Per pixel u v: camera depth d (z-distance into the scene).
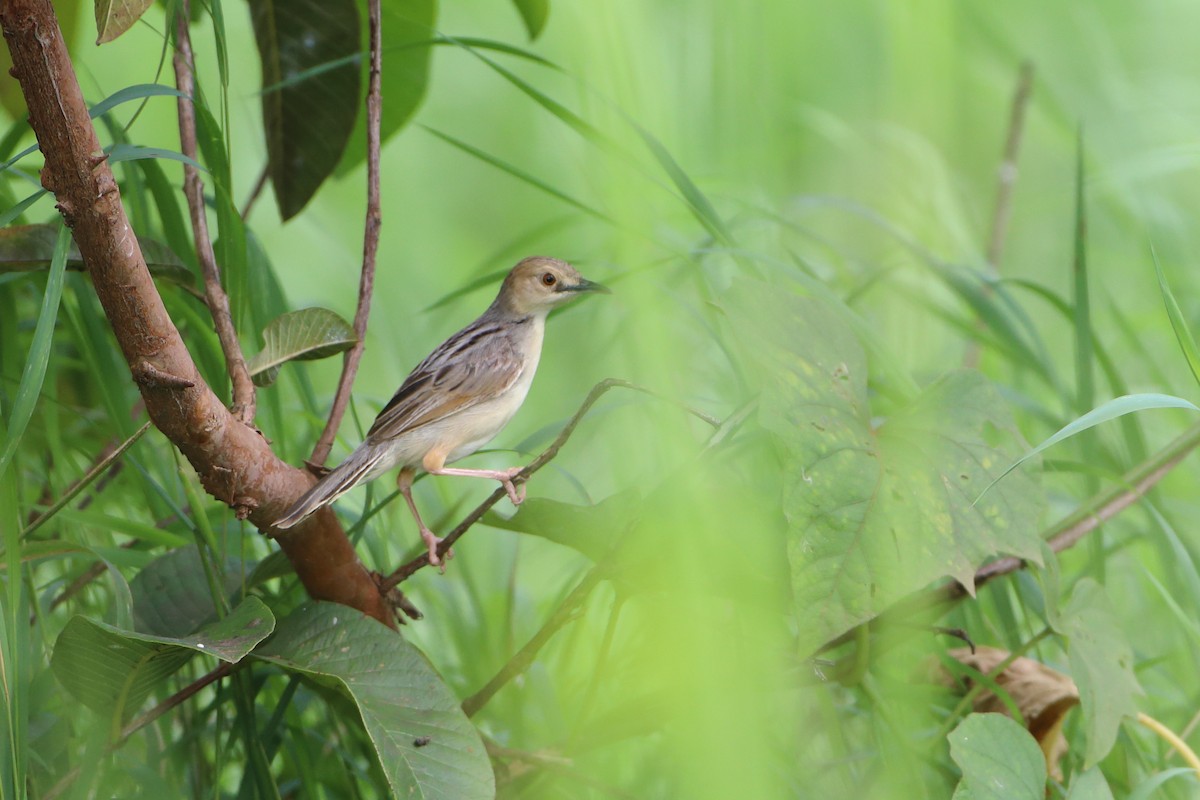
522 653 6.93
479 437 9.67
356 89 9.02
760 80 4.36
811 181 6.68
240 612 6.19
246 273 7.42
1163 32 18.81
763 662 6.54
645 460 3.63
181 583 7.46
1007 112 15.45
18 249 7.14
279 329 7.05
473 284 9.50
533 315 10.23
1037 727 7.81
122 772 7.02
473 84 18.69
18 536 6.00
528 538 12.16
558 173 15.93
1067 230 16.00
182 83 7.68
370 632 6.38
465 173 18.02
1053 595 7.28
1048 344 14.26
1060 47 17.34
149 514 9.64
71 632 5.82
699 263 10.19
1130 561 10.72
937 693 8.23
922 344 5.84
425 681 6.14
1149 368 12.13
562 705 9.00
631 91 3.51
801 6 4.43
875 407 9.99
